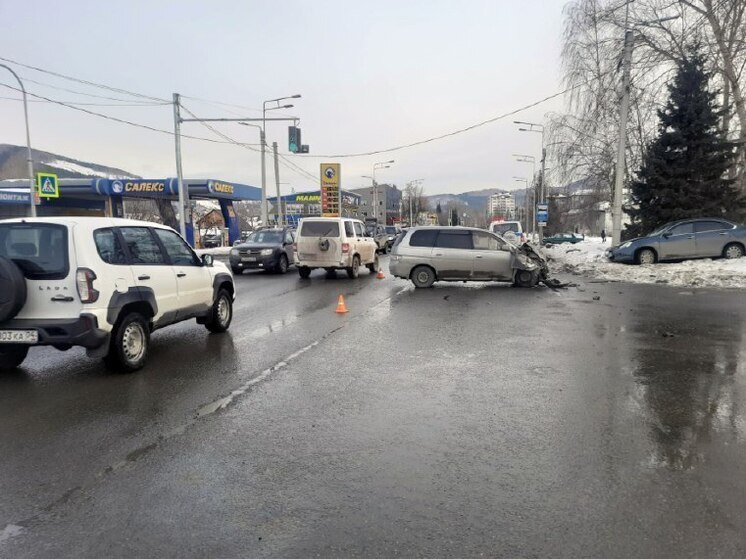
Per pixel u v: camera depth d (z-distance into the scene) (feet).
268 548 9.46
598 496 11.09
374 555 9.22
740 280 49.26
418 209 413.18
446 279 49.49
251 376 20.27
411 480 11.90
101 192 122.52
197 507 10.85
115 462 12.96
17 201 119.34
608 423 15.12
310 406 16.83
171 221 153.89
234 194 138.00
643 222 82.53
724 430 14.53
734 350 23.71
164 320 23.57
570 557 9.10
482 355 23.27
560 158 100.48
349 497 11.18
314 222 58.95
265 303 40.65
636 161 95.55
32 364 22.44
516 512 10.52
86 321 19.04
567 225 235.61
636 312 34.35
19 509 10.84
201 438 14.38
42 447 13.87
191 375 20.49
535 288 48.52
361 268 74.38
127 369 20.80
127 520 10.40
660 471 12.17
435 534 9.82
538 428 14.83
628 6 79.10
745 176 84.58
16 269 18.99
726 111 77.61
